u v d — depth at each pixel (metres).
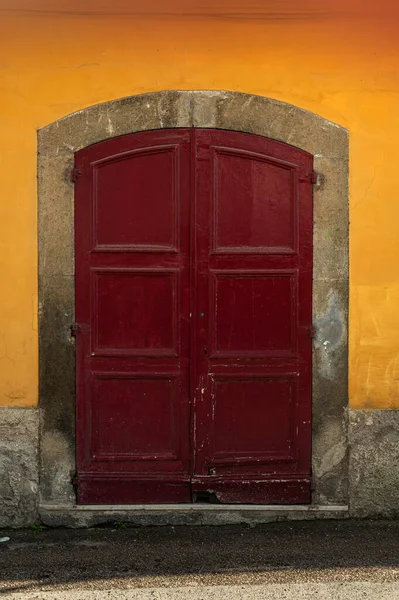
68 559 4.77
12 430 5.28
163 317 5.31
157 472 5.33
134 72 5.22
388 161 5.28
